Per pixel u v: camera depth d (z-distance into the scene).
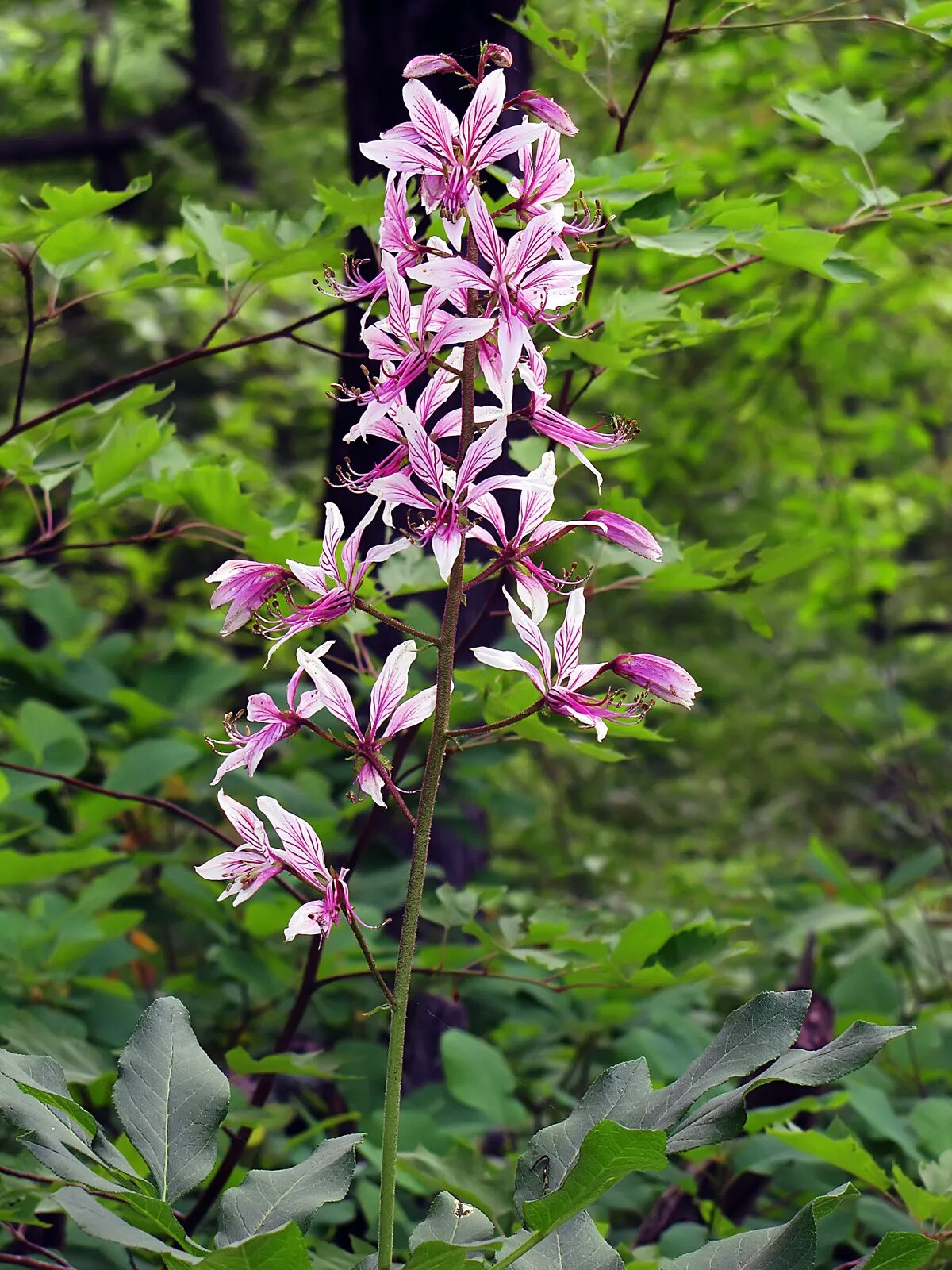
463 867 4.08
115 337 8.25
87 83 12.91
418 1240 1.72
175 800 4.24
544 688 1.72
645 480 8.18
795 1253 1.64
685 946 2.68
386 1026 3.74
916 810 4.95
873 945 4.46
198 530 3.11
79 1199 1.45
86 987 3.31
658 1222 3.10
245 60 14.70
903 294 8.03
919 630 11.98
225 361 8.20
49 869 2.91
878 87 6.41
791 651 11.34
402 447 1.76
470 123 1.68
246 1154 3.24
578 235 1.95
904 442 9.98
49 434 2.96
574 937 2.70
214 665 4.04
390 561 2.88
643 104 8.67
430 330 1.71
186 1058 1.83
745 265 2.89
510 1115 2.82
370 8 3.90
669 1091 1.73
